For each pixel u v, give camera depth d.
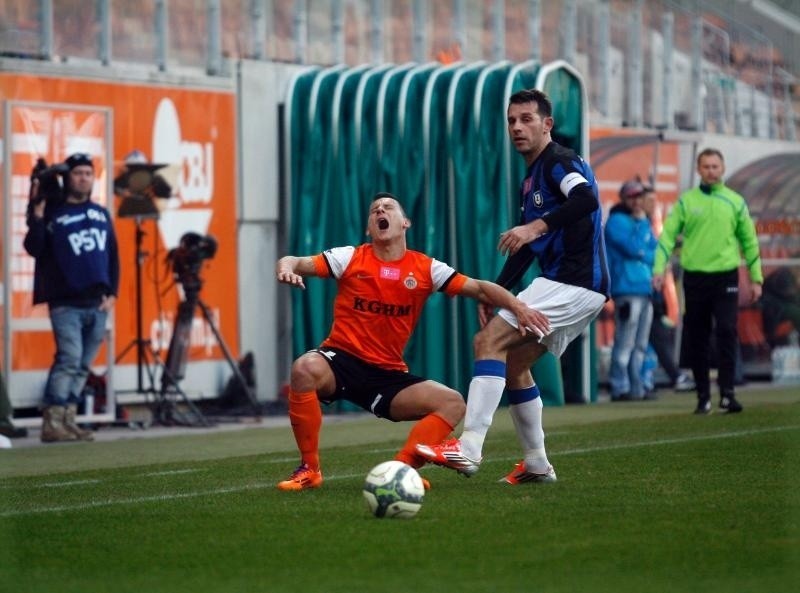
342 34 60.19
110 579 19.44
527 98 28.22
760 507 24.92
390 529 22.92
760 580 18.66
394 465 24.19
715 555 20.38
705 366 47.22
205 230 52.53
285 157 54.66
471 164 53.53
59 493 29.17
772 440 37.53
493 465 32.88
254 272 54.53
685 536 21.94
